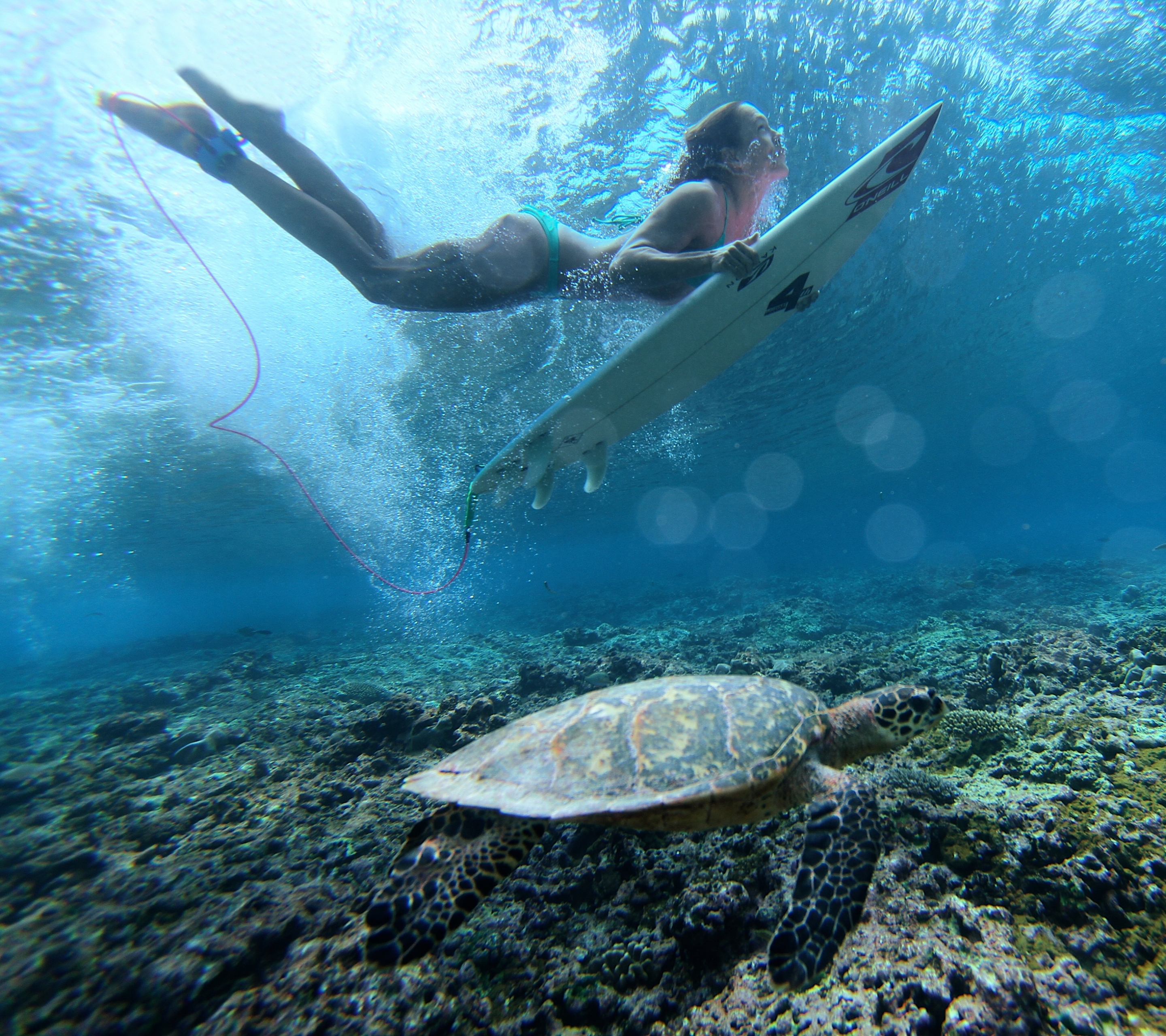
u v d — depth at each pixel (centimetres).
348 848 101
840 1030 65
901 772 98
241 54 110
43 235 174
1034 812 86
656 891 87
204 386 294
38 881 93
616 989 76
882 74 195
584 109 165
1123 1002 64
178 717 204
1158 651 134
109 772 138
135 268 194
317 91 122
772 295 117
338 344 250
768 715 81
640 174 200
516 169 171
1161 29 200
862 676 165
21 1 99
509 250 101
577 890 90
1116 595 274
